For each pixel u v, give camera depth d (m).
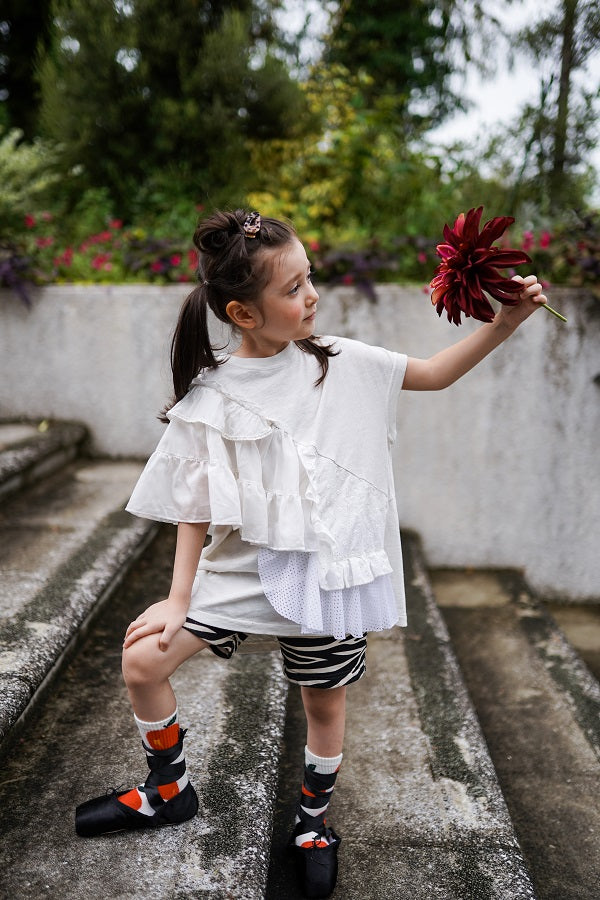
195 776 1.68
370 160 5.17
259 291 1.27
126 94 5.14
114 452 3.53
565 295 3.11
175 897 1.35
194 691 2.04
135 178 5.27
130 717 1.91
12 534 2.65
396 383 1.42
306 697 1.48
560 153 4.54
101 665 2.15
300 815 1.59
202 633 1.35
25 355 3.45
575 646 3.09
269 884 1.57
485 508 3.37
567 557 3.40
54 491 3.11
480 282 1.26
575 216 3.39
